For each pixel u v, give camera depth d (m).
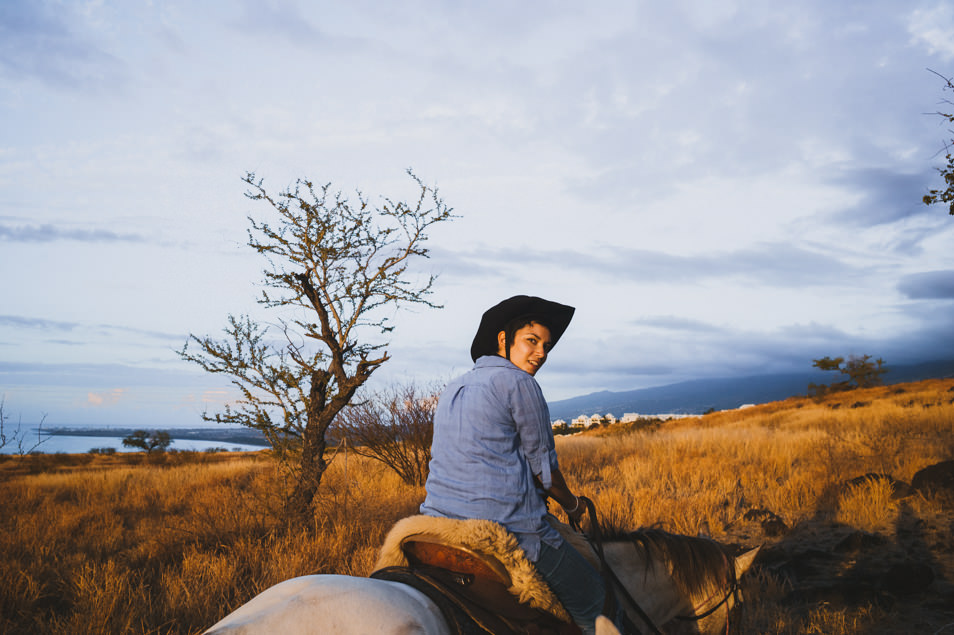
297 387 8.29
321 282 8.38
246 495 9.98
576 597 2.46
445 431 2.53
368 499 9.19
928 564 6.36
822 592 5.68
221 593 5.75
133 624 4.95
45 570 6.75
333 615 1.87
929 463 10.84
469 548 2.29
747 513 8.84
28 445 8.54
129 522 10.52
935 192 9.34
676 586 3.04
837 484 9.78
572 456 16.80
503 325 2.83
